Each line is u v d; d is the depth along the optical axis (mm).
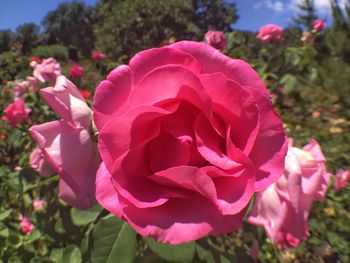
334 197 691
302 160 190
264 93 158
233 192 145
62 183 163
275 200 182
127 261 181
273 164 152
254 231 234
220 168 146
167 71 142
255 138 148
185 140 143
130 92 154
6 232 462
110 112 152
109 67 811
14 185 559
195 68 154
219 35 811
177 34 5285
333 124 1115
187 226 139
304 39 1127
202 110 145
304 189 185
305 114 1041
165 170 138
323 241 634
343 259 633
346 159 903
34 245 400
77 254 240
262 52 984
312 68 967
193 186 139
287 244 181
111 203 144
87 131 168
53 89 170
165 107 151
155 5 5270
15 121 945
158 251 176
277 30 998
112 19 5344
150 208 142
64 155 163
